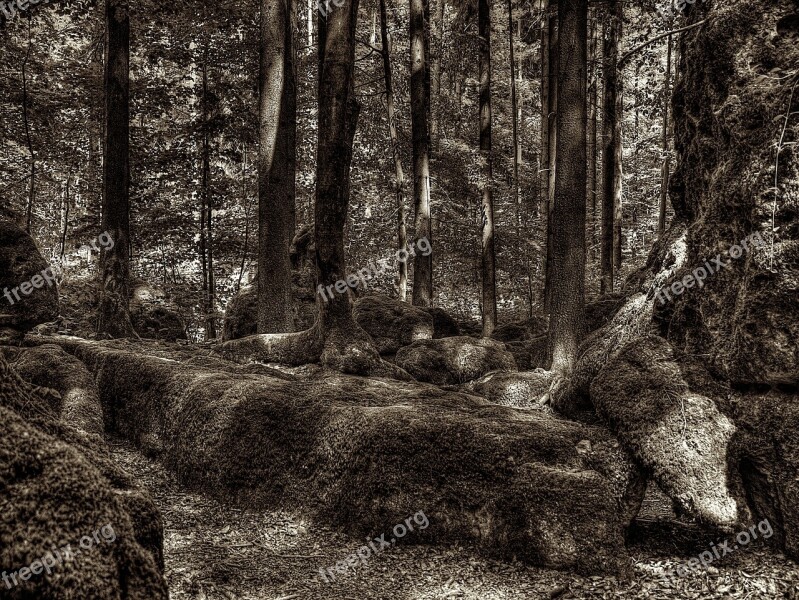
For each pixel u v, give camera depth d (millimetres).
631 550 4555
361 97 23422
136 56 19969
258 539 5035
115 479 2566
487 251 16953
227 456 5941
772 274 4121
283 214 11250
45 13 15734
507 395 9461
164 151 18969
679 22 8180
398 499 4902
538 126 30438
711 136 5121
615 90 17312
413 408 5641
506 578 4250
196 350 10766
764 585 3871
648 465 4496
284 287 11195
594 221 24422
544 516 4379
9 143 19094
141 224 18797
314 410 5801
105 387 8133
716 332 4684
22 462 2023
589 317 12820
